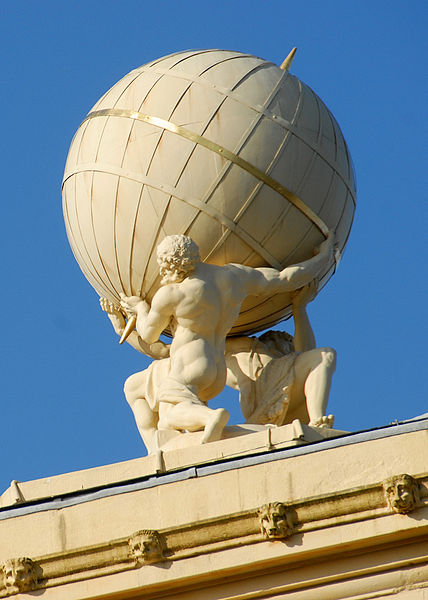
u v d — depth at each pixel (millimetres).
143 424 64562
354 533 53281
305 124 64062
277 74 64938
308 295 65312
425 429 53969
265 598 53812
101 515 55500
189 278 62250
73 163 65375
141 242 63312
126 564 54906
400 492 53000
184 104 63531
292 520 53812
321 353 63781
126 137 63719
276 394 63781
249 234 63188
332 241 64938
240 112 63406
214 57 65188
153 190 62906
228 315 62562
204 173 62781
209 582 54344
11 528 56094
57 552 55344
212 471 55094
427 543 53094
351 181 65875
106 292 66000
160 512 55031
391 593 53000
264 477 54594
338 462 54188
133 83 64938
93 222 64312
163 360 64750
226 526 54281
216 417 59219
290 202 63375
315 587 53594
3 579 55562
